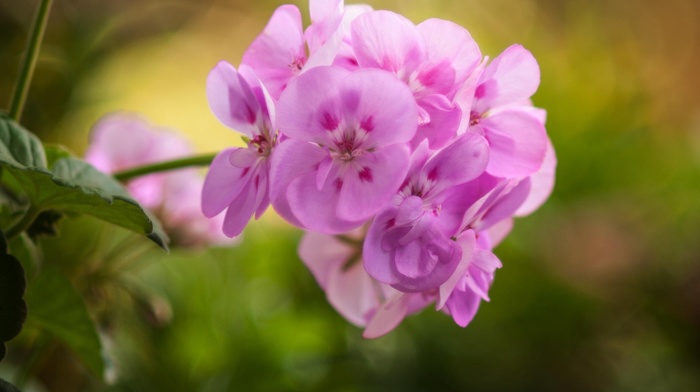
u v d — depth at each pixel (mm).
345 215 495
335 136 498
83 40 1060
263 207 503
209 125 1667
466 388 948
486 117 525
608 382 1040
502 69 514
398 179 489
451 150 496
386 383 878
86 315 575
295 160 497
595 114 1287
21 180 524
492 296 1010
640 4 2092
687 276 1080
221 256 856
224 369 764
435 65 503
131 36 1653
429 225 498
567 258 1065
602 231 1091
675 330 1076
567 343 1024
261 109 512
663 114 1893
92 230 780
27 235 552
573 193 1170
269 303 876
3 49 1046
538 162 521
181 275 806
